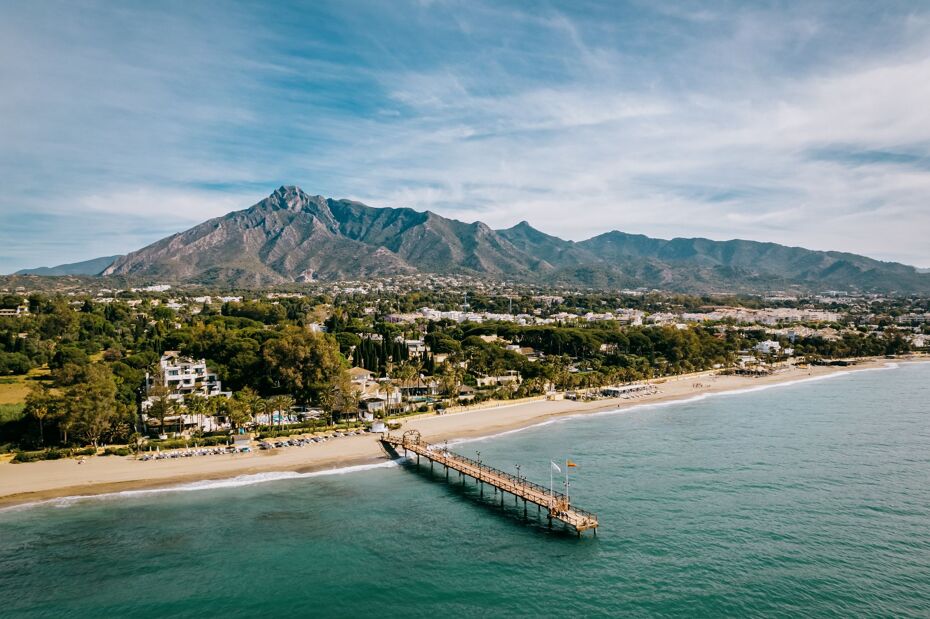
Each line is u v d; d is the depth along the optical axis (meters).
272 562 71.69
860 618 58.97
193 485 98.62
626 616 59.97
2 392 144.38
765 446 124.69
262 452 118.12
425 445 119.44
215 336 199.12
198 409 126.94
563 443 129.75
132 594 64.19
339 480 102.81
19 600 62.88
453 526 83.25
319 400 148.50
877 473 104.44
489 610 61.38
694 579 67.00
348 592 65.00
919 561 70.44
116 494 93.81
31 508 87.81
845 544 75.25
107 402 117.31
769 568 69.19
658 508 88.38
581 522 78.62
